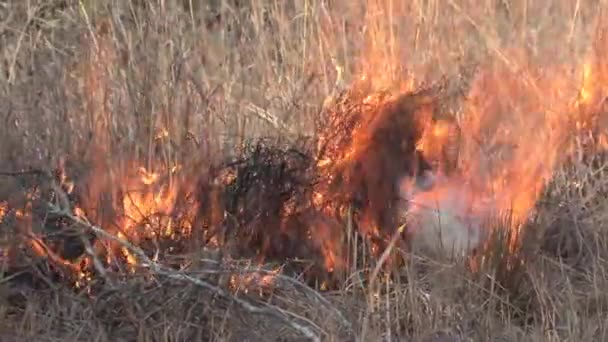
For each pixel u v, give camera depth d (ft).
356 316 24.85
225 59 33.53
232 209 27.73
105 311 24.77
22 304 25.64
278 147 29.37
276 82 33.65
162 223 27.58
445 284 25.82
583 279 27.53
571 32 35.60
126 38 31.63
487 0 36.06
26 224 26.22
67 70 30.60
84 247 26.35
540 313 25.26
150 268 25.14
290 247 27.84
